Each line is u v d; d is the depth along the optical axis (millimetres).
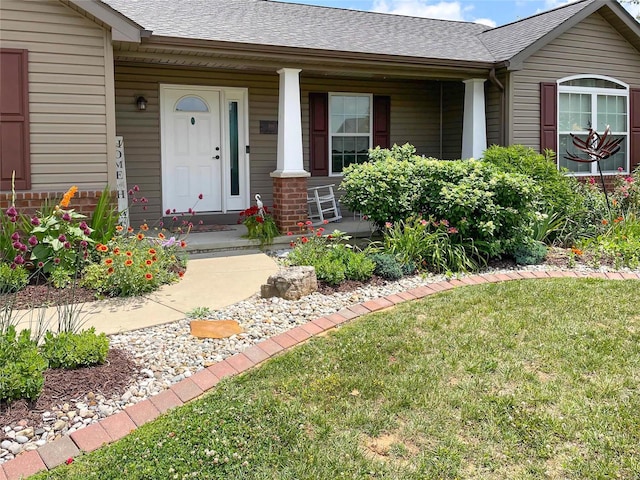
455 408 3035
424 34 10391
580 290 5152
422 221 6250
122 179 7988
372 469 2512
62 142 6238
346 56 7816
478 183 6406
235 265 6551
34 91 6094
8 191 6051
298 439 2732
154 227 8695
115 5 8164
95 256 5828
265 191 9508
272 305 4836
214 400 3111
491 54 9531
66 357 3342
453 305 4742
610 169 10438
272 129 9469
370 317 4484
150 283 5445
